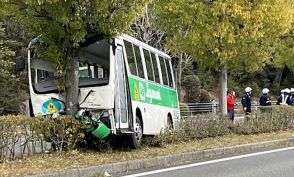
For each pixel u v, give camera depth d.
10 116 10.95
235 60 19.03
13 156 10.73
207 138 16.41
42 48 12.35
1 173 9.11
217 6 16.88
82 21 11.46
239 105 45.31
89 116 12.55
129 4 11.67
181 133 15.44
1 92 27.73
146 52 15.41
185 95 38.22
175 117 18.05
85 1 11.27
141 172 10.48
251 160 12.45
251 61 19.33
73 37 11.57
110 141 13.61
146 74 15.12
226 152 13.97
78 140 12.06
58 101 12.87
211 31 17.23
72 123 11.71
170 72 18.23
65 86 12.44
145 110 14.64
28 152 11.22
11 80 27.59
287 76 58.12
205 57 18.55
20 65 13.10
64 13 11.07
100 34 12.19
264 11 17.19
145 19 29.75
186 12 17.33
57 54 12.10
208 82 49.84
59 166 9.98
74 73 12.38
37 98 12.99
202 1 17.45
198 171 10.59
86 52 12.76
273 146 16.09
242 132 18.11
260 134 18.22
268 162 12.05
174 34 18.42
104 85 12.48
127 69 13.38
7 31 28.34
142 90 14.52
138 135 13.86
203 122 16.72
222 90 19.67
